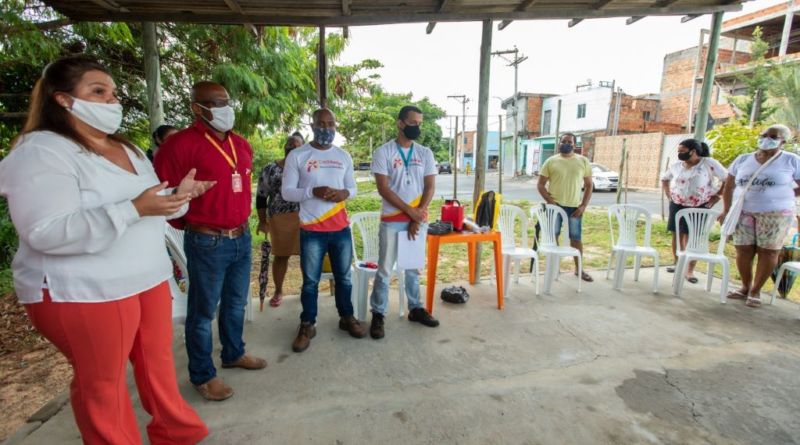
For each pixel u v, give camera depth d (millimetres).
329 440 2086
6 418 2270
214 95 2092
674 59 22359
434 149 40000
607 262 5520
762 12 15531
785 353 2977
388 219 3164
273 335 3207
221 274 2297
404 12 3908
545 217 4395
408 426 2193
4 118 4977
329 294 4082
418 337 3197
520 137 28859
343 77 9117
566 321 3502
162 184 1479
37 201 1279
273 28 6324
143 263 1607
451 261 5465
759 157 3719
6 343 3143
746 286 4000
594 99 23672
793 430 2189
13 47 3990
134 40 5793
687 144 4492
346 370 2727
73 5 3658
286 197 2896
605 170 15328
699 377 2668
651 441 2107
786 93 10672
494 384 2584
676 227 4457
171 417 1921
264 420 2229
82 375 1521
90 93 1416
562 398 2445
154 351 1801
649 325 3430
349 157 3061
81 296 1429
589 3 3943
